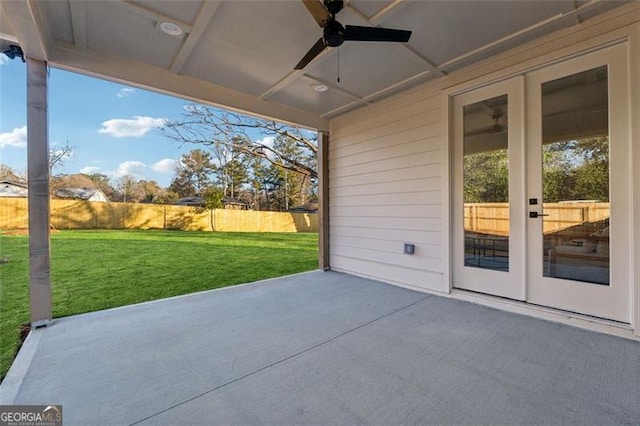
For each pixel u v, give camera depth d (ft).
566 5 7.79
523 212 9.86
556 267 9.21
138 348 7.57
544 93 9.43
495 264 10.58
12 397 5.55
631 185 7.84
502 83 10.34
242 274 17.06
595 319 8.40
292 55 10.18
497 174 10.52
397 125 13.62
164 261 20.98
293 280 14.79
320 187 17.34
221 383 5.99
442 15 8.13
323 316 9.79
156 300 11.72
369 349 7.40
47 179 9.13
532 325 8.79
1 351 7.68
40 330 8.75
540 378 6.01
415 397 5.46
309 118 16.14
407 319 9.43
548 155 9.37
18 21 7.28
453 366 6.54
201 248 27.30
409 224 13.20
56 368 6.59
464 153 11.46
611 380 5.90
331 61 10.62
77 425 4.81
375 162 14.69
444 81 11.78
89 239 30.68
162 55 10.20
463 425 4.73
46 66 9.14
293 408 5.21
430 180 12.37
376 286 13.58
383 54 10.14
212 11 7.85
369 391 5.67
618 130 8.08
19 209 32.83
